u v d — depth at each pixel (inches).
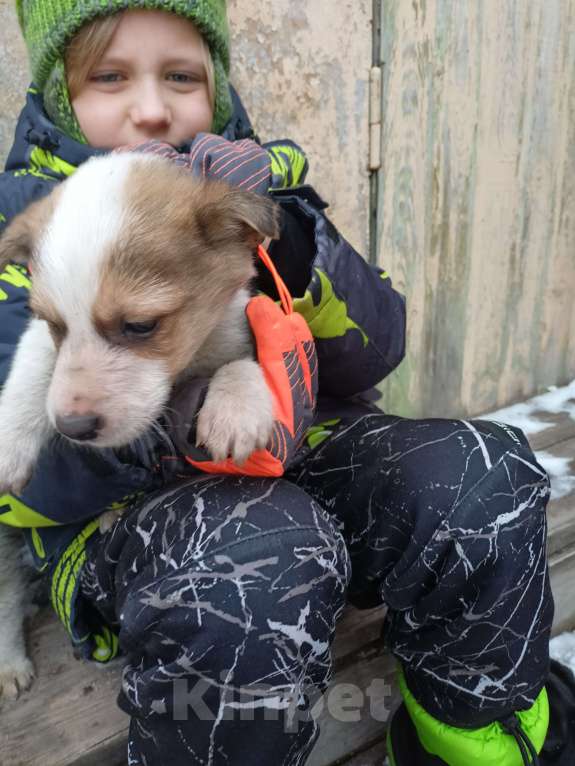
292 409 12.4
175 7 16.7
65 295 11.8
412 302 28.0
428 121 26.0
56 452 13.4
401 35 24.5
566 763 15.6
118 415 11.8
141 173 13.8
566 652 20.9
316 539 12.0
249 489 12.6
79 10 16.2
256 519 11.9
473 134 27.3
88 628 15.0
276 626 11.2
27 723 14.3
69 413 11.6
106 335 12.0
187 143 18.4
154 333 12.4
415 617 13.5
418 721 14.8
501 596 12.9
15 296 14.9
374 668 17.1
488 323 30.5
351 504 14.5
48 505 13.7
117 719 14.4
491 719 13.9
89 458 13.1
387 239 26.6
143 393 12.1
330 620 12.0
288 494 12.6
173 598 11.2
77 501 13.5
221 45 18.3
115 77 17.5
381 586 14.0
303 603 11.5
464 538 12.7
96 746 13.8
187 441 12.4
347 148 24.9
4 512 13.9
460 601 13.0
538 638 13.5
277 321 12.8
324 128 24.3
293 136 23.9
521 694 13.6
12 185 16.6
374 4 23.8
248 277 14.2
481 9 25.7
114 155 15.0
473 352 30.5
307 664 11.7
